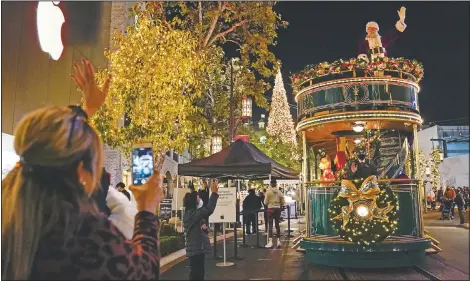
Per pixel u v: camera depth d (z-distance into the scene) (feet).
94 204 5.98
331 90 25.40
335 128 28.58
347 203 23.47
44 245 5.31
